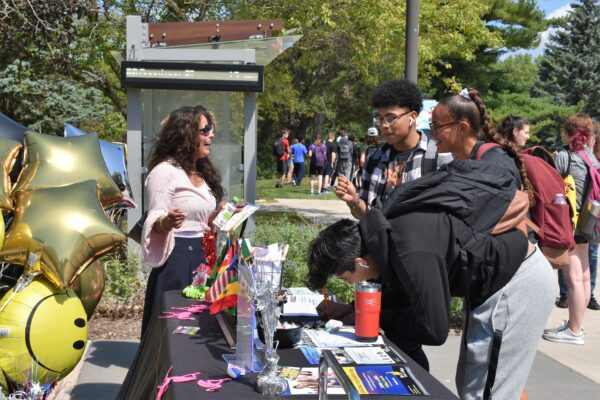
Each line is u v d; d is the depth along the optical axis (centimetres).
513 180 265
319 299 314
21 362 353
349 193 376
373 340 262
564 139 603
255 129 688
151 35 685
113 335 552
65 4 891
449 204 249
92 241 359
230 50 671
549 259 378
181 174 399
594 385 473
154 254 390
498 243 255
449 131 297
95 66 1033
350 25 1136
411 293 241
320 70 2022
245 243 233
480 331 278
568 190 558
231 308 268
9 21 895
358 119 3728
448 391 212
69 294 371
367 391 210
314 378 220
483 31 1245
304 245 644
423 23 1177
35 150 398
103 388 440
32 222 358
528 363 279
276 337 247
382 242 248
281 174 2419
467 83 2798
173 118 404
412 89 377
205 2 1052
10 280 387
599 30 4588
